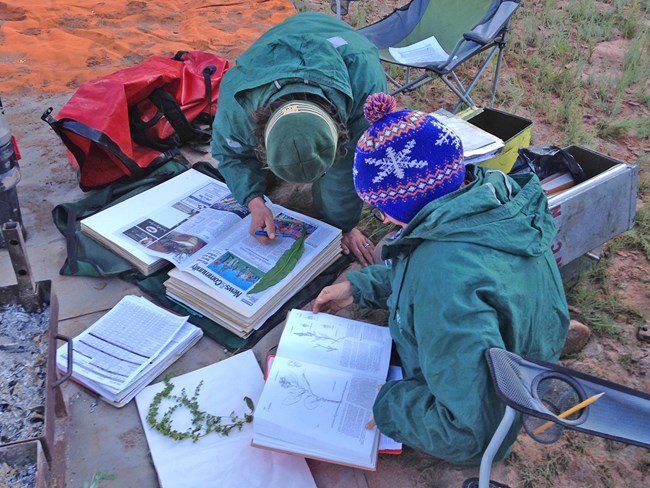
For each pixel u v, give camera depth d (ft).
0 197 8.70
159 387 6.97
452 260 4.78
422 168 4.82
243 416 6.65
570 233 7.55
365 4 16.99
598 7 16.65
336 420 5.90
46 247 9.04
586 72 13.93
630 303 8.34
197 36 15.56
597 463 6.40
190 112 11.02
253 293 7.64
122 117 9.77
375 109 4.92
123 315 7.64
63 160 10.98
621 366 7.48
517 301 4.90
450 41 11.87
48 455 5.18
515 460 6.40
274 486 6.01
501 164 8.93
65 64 14.23
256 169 8.34
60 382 5.67
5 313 6.40
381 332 6.83
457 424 4.82
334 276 8.48
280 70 6.86
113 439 6.52
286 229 8.58
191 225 8.79
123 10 16.89
